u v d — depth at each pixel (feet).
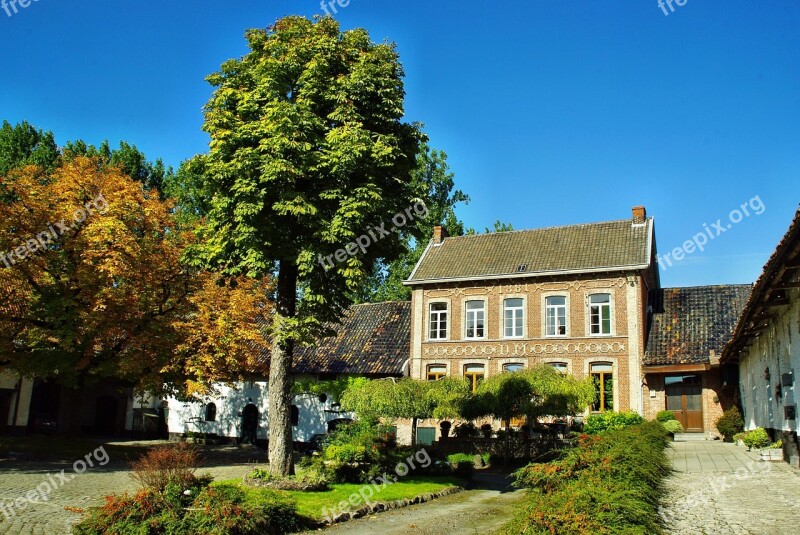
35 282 72.59
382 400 77.92
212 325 83.05
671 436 90.17
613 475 38.24
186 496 36.96
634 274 101.55
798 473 52.70
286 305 55.47
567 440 83.51
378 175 54.24
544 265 108.17
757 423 78.28
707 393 95.25
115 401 131.23
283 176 49.37
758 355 73.00
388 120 55.36
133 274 75.61
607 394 100.89
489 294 111.86
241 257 53.36
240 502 37.01
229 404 118.11
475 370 110.73
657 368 96.73
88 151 132.16
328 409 108.06
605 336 101.60
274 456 52.21
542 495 34.27
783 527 33.88
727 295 106.52
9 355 73.72
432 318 116.57
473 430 94.68
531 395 78.59
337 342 121.08
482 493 57.62
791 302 52.29
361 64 54.54
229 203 52.44
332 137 50.98
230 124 52.16
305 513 41.42
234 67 54.90
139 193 79.46
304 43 54.13
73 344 73.46
